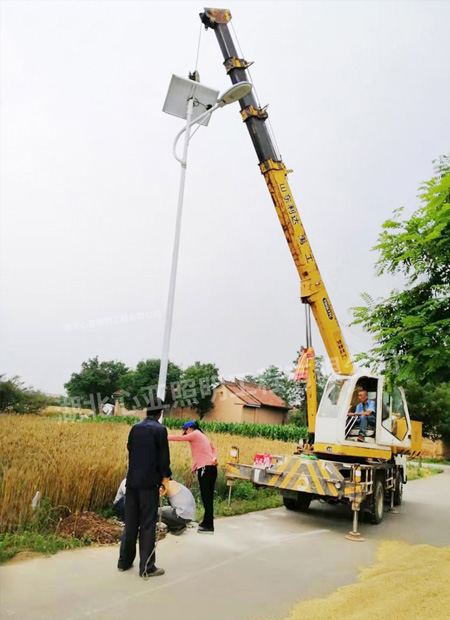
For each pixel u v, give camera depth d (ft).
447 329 19.01
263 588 15.46
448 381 19.11
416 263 21.36
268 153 32.94
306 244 31.91
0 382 74.69
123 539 16.12
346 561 19.51
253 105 33.60
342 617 13.28
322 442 29.27
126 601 13.60
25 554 16.88
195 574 16.42
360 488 24.85
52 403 82.69
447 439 119.85
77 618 12.29
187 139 26.32
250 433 107.04
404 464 39.11
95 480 23.39
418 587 15.93
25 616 12.17
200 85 26.55
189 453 35.04
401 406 35.73
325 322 30.99
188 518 21.72
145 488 15.94
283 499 30.99
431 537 25.46
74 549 18.02
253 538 22.44
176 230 24.91
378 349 21.45
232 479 30.40
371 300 23.58
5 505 18.93
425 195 20.61
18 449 26.86
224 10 35.37
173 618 12.68
